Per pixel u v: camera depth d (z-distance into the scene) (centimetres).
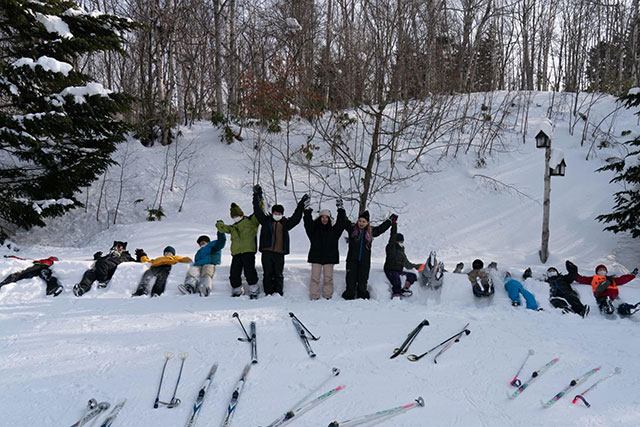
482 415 345
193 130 1897
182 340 477
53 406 351
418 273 709
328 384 388
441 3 1327
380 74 927
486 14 1883
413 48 1072
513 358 443
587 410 354
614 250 1098
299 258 954
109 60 2173
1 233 1156
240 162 1636
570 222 1228
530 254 1099
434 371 415
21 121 1019
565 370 420
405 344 466
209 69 2142
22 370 407
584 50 2123
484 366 426
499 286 683
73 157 1223
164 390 376
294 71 1394
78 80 1073
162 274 695
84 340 477
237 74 1914
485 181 1420
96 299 645
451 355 448
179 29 1831
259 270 742
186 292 668
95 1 1984
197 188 1542
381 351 455
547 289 661
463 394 376
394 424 331
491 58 2462
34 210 1109
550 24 2195
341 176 1505
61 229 1386
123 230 1232
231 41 1938
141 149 1728
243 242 658
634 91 960
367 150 1600
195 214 1427
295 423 330
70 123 1050
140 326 521
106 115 1159
